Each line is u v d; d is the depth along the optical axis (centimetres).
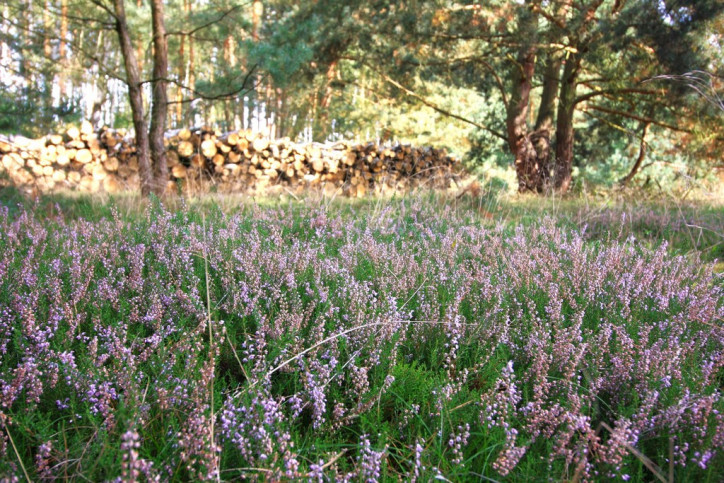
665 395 229
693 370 249
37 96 1176
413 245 496
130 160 1252
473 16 1454
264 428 198
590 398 229
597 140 2420
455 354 277
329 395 238
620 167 2995
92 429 205
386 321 273
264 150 1316
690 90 1331
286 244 478
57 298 287
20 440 201
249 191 1204
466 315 323
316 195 962
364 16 1591
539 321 303
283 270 358
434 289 343
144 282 337
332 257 418
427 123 2955
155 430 209
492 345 276
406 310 323
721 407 220
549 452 199
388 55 1706
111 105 3475
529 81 1728
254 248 381
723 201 1046
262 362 248
